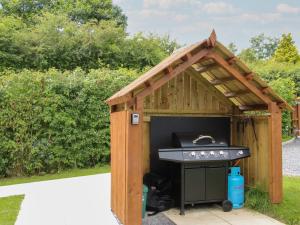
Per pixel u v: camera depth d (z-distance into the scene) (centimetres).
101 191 738
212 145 595
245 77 554
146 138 662
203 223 528
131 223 479
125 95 481
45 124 983
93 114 1046
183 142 590
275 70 1998
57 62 1892
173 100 671
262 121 614
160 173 665
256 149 631
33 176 960
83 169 1034
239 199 607
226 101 697
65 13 2525
